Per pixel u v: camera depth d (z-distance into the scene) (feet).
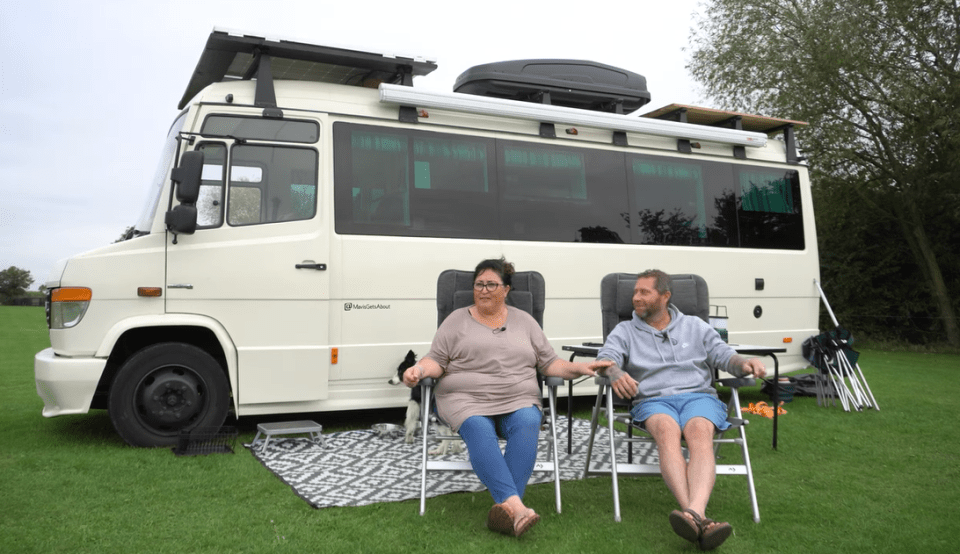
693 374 13.85
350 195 20.61
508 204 22.93
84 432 19.79
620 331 14.43
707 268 26.25
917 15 48.83
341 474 15.46
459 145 22.43
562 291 23.49
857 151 54.60
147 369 18.02
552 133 23.95
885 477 15.49
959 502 13.62
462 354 13.46
